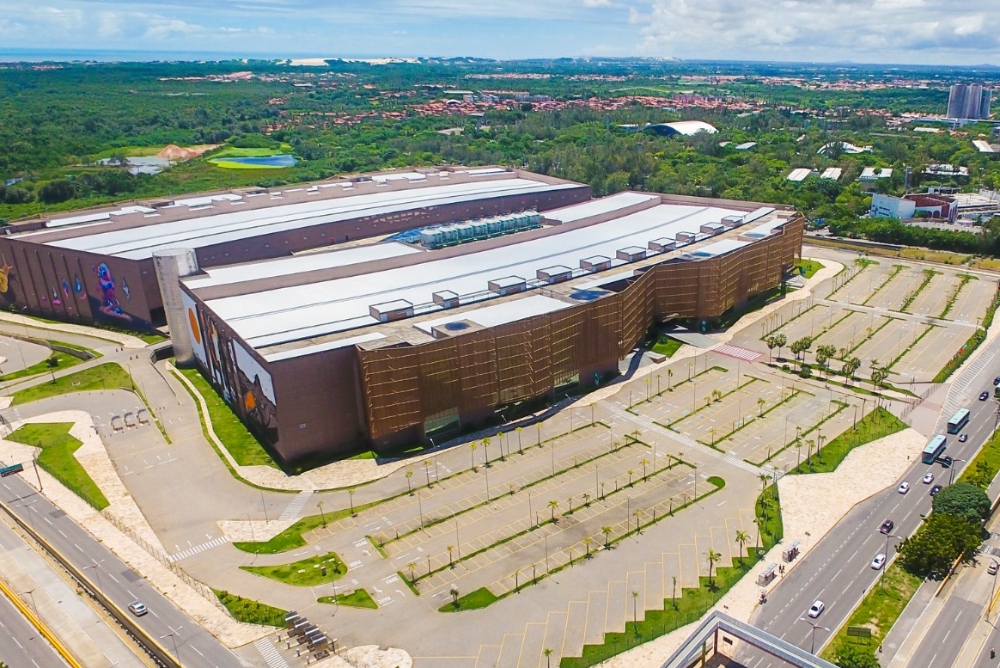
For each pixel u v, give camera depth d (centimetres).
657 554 13712
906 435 17800
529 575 13250
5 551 14500
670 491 15750
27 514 15525
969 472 16088
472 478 16438
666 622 12012
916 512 14762
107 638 12219
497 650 11556
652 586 12862
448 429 18375
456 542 14238
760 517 14700
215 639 11881
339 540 14388
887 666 11019
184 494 16088
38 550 14525
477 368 18188
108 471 17062
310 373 16725
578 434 18288
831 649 11388
